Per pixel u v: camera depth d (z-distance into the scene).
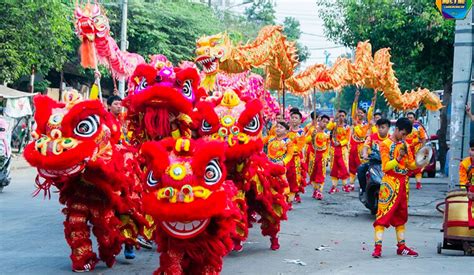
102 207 7.61
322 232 11.03
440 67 23.02
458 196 9.06
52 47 23.59
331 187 18.97
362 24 23.66
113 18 28.53
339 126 17.20
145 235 8.05
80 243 7.60
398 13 22.17
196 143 6.22
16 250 8.83
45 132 7.04
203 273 6.46
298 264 8.37
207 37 11.34
